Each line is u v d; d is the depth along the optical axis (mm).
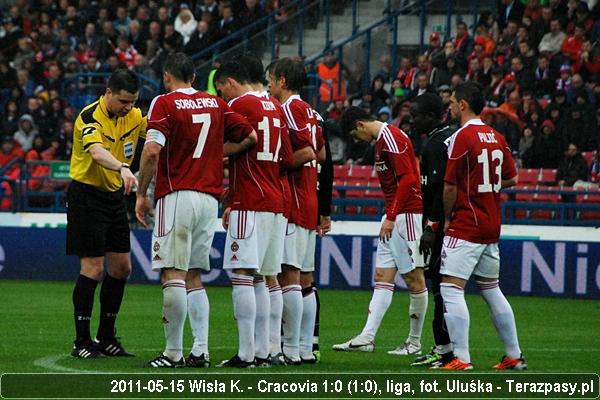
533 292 24688
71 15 39094
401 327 18453
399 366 13320
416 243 14969
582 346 15891
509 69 30484
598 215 27297
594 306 22688
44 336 15898
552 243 24562
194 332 12570
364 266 25219
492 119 28797
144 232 26156
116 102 13148
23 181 29531
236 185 12570
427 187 13539
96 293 23016
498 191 12789
